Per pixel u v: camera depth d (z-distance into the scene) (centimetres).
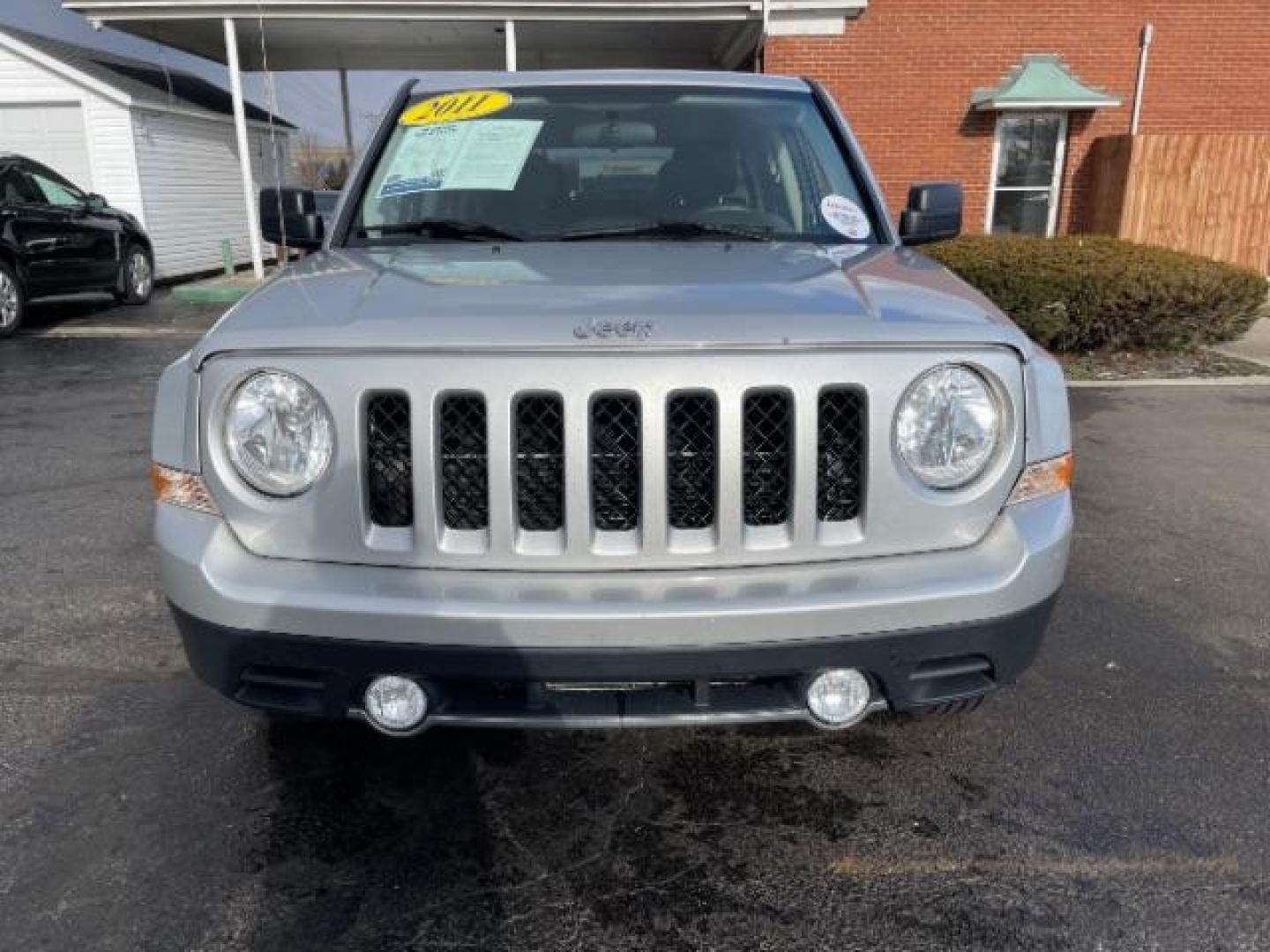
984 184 1415
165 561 221
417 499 210
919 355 215
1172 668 335
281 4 1319
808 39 1354
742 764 279
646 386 206
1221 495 516
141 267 1329
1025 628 224
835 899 226
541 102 356
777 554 216
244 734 292
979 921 219
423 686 214
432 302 224
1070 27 1367
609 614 204
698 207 328
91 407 732
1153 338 888
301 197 342
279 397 211
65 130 1578
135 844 243
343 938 214
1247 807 259
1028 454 227
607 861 239
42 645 350
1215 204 1320
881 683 220
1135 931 216
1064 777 273
